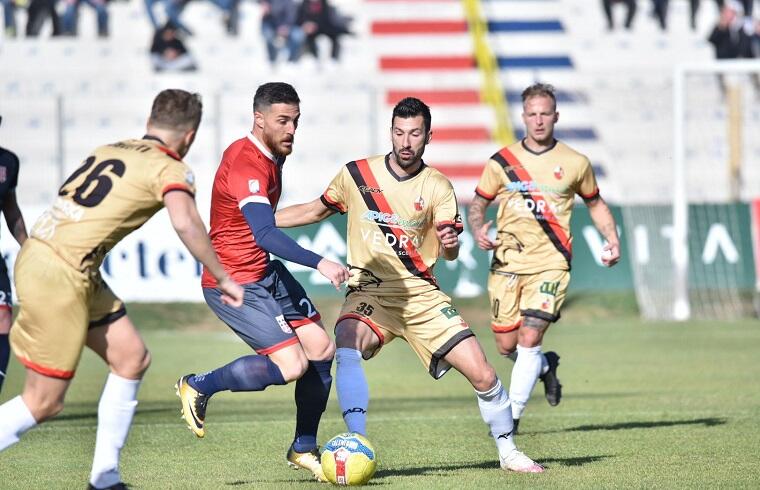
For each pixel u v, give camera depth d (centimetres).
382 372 4406
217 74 8331
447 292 6400
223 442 2589
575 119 8262
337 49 8425
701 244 6531
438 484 1992
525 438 2630
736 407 3173
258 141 2119
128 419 1786
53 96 7969
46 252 1698
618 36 8725
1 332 2052
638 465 2209
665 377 3988
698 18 8725
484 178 2778
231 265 2119
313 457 2125
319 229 6184
